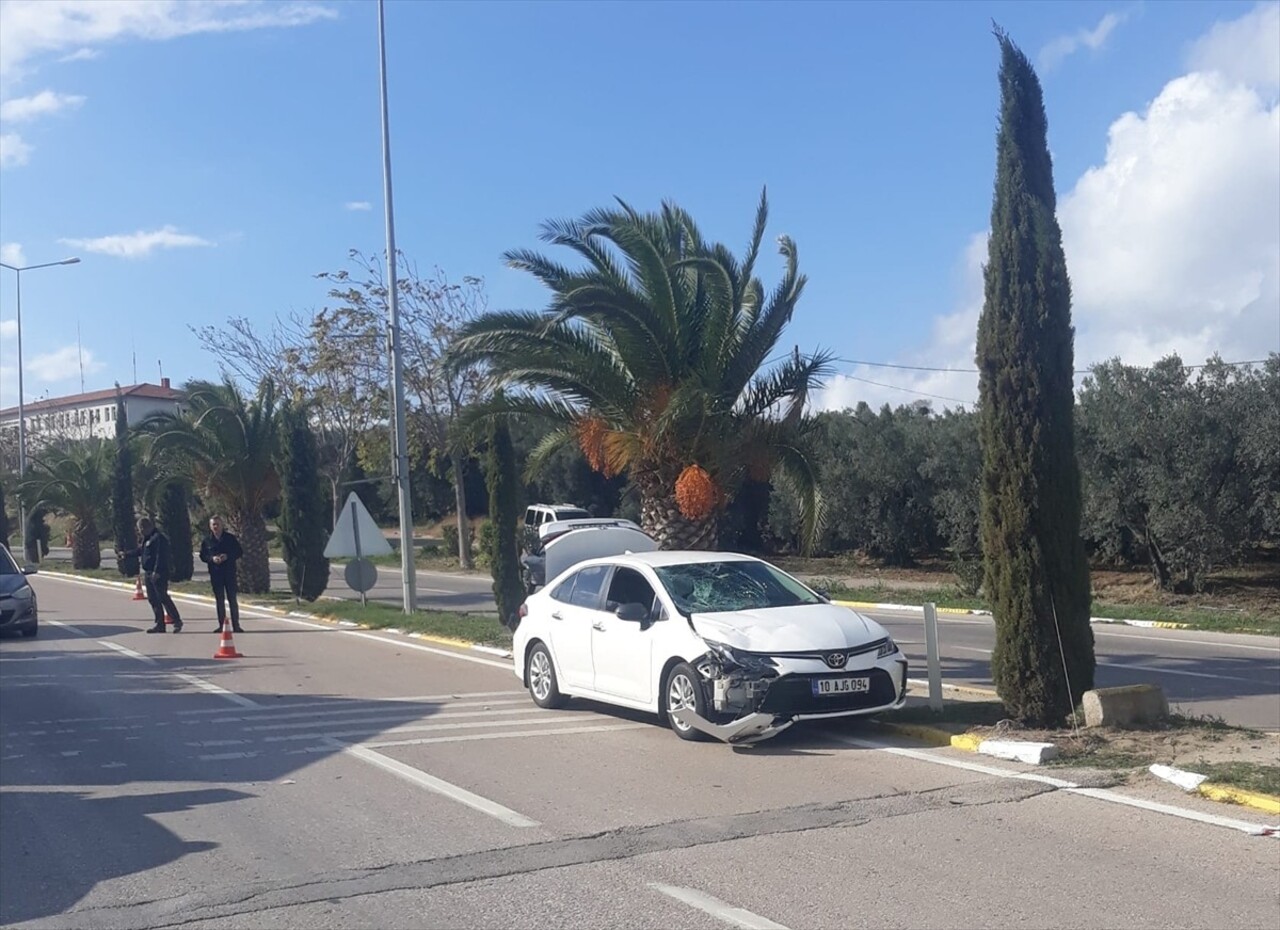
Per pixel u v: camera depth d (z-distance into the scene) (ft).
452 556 156.35
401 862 22.44
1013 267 33.45
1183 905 19.10
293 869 22.13
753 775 29.12
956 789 27.14
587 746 33.22
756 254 53.01
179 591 102.27
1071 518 33.04
